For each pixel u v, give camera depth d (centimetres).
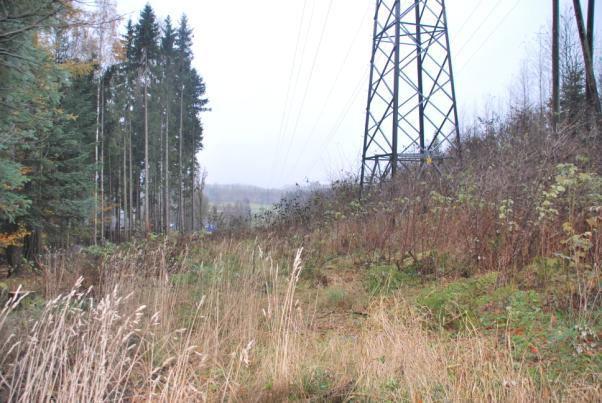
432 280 570
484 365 288
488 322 404
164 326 437
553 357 321
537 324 376
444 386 271
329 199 1154
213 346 370
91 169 1622
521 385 259
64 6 502
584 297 371
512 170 591
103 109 2769
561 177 470
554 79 920
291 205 1169
